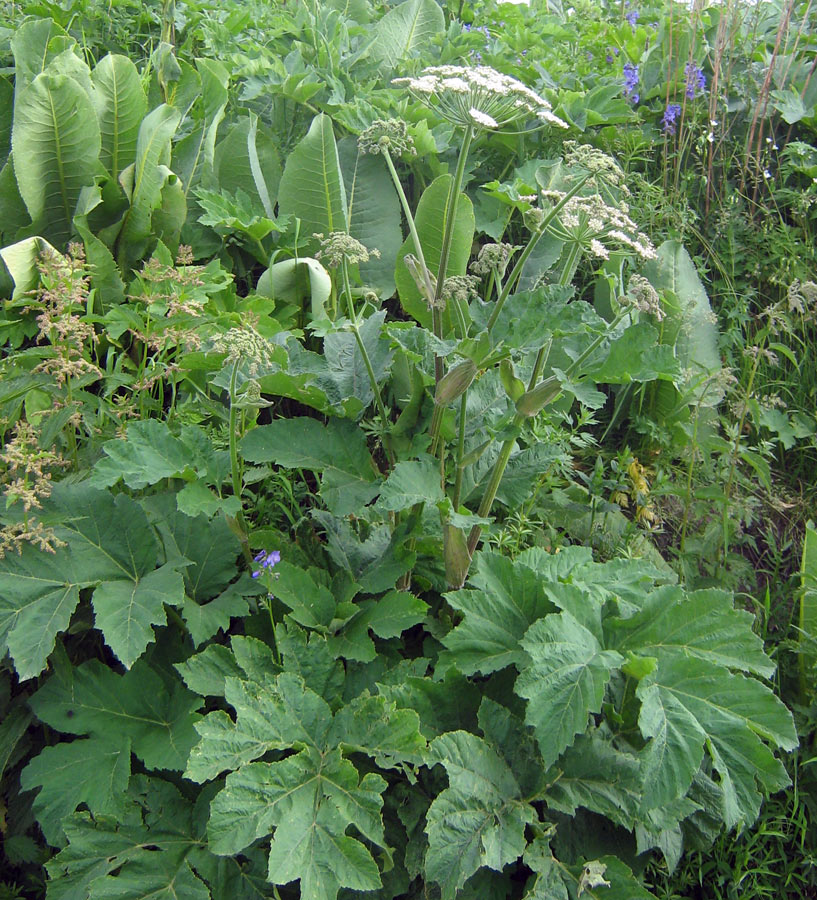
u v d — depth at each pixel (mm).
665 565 1845
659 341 2141
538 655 1284
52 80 1744
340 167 2129
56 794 1310
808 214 2459
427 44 2686
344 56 2543
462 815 1243
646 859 1393
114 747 1349
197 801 1332
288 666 1368
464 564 1463
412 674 1408
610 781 1325
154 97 2117
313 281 1933
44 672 1468
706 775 1451
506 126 2279
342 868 1185
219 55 2334
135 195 1901
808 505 2072
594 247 1343
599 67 2799
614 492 1946
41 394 1656
